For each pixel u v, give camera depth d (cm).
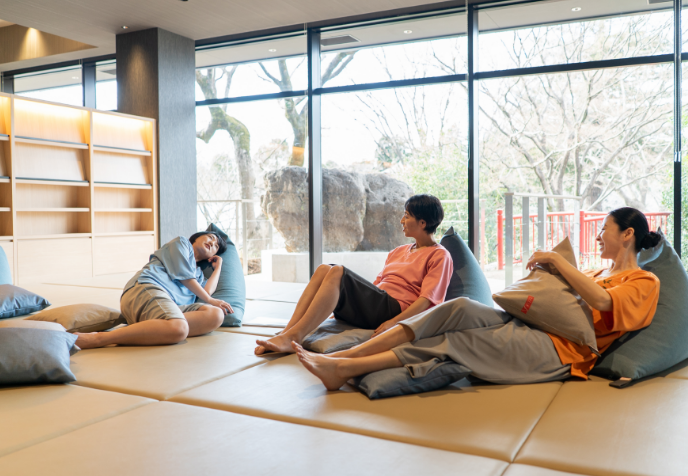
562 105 462
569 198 463
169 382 180
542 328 194
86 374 189
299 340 216
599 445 128
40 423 143
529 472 115
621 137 443
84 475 114
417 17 518
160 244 575
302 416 148
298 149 572
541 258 201
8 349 175
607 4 445
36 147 490
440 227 511
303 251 571
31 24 545
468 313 183
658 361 185
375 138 539
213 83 612
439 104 509
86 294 387
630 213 204
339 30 552
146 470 116
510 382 180
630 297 188
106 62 679
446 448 128
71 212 525
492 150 488
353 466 118
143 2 489
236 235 602
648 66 432
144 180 571
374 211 543
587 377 186
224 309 271
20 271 471
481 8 486
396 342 179
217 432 138
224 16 524
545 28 466
